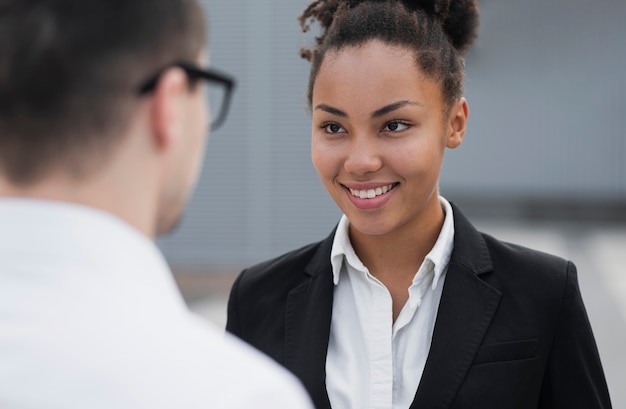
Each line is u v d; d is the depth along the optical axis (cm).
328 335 164
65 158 78
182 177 89
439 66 152
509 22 1163
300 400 81
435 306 163
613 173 1169
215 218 748
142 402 73
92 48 77
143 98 81
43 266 75
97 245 76
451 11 160
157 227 91
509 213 1189
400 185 152
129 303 77
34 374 72
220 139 743
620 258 850
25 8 77
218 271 750
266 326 173
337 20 154
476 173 1200
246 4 729
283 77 732
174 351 77
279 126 736
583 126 1170
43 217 76
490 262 165
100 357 73
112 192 80
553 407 161
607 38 1148
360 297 166
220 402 75
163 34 82
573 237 1009
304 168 737
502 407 152
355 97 147
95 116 78
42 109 77
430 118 151
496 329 158
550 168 1182
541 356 157
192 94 88
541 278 162
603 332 570
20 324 74
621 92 1153
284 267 179
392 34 149
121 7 79
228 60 736
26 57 76
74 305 75
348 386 158
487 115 1193
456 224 170
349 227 170
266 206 743
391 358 156
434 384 152
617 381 467
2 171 78
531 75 1175
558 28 1153
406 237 161
